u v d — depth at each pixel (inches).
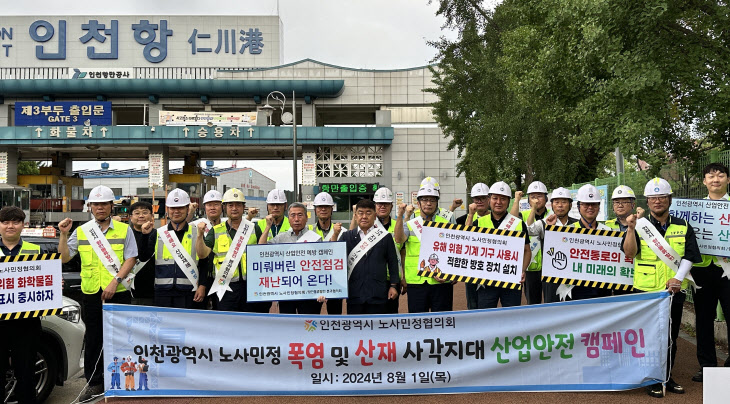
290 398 222.7
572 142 471.8
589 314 223.0
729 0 370.9
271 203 297.7
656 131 373.1
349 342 224.7
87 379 241.0
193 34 1691.7
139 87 1504.7
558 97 514.3
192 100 1557.6
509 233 238.4
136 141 1464.1
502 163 785.6
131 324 225.1
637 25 367.2
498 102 786.8
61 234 232.8
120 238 245.9
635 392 223.1
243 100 1566.2
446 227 244.1
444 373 223.6
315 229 275.3
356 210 251.3
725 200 235.6
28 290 213.3
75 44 1672.0
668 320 220.5
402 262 281.3
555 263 244.7
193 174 1659.7
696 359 269.9
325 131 1481.3
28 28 1665.8
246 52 1696.6
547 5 479.8
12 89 1498.5
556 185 699.4
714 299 236.8
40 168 1745.8
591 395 219.6
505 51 651.5
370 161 1545.3
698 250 223.5
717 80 380.2
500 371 223.6
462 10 879.7
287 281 237.9
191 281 259.4
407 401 217.3
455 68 904.3
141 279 275.6
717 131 402.0
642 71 360.5
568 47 452.1
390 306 271.1
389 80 1567.4
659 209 229.0
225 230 266.7
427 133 1539.1
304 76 1568.7
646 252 233.1
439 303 257.1
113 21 1681.8
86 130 1459.2
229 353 225.0
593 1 366.6
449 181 1534.2
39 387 230.2
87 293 241.4
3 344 211.9
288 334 225.6
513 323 223.9
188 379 224.4
